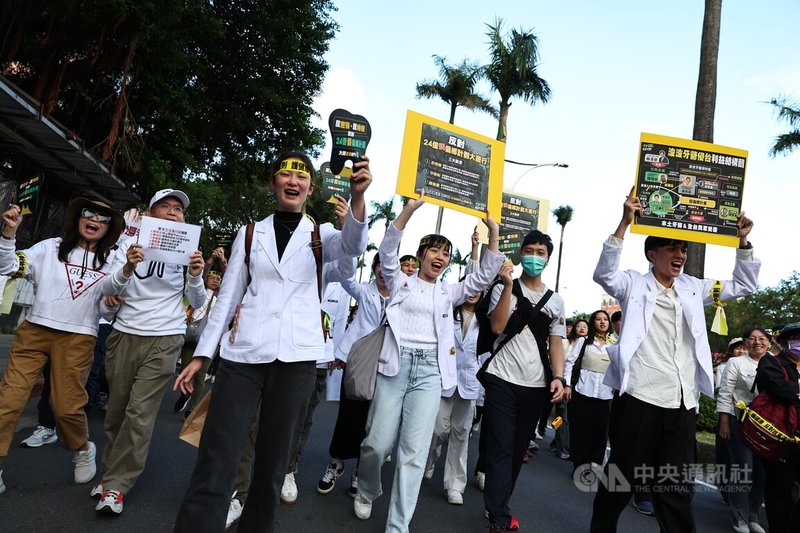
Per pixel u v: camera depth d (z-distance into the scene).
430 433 3.65
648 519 5.00
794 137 21.02
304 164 2.94
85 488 3.93
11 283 3.76
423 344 3.78
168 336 3.87
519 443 4.20
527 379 4.19
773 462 4.23
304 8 14.17
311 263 2.86
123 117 11.04
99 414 6.46
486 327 4.47
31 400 6.59
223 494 2.53
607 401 6.45
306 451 6.03
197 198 26.12
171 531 3.38
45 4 9.21
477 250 4.78
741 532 5.10
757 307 31.52
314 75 15.23
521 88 21.97
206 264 5.90
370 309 5.50
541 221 7.50
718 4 9.91
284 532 3.63
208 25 11.34
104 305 3.77
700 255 9.53
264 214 31.16
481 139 4.21
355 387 3.65
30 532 3.14
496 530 3.80
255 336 2.66
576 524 4.61
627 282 3.83
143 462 3.70
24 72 9.98
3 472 4.07
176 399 8.44
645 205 3.75
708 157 3.84
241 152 15.59
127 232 4.82
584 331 7.16
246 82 14.09
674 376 3.58
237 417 2.60
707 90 9.78
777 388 4.18
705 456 8.38
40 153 10.31
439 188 3.99
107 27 9.67
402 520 3.41
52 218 12.25
